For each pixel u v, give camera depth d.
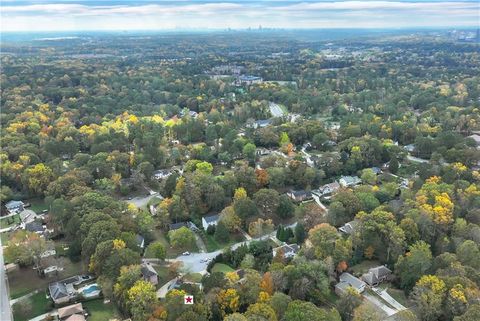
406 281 182.88
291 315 151.00
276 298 161.62
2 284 194.88
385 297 183.12
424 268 182.12
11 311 177.50
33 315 174.75
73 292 185.00
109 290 176.25
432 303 160.62
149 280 187.50
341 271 195.38
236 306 163.00
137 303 162.38
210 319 161.00
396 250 198.25
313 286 177.88
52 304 178.25
